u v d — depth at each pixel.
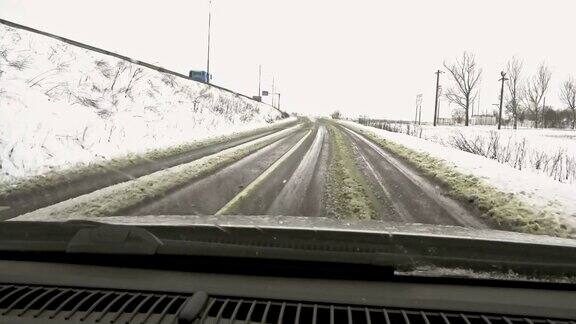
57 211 6.29
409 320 1.85
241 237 2.88
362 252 2.42
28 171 8.77
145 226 3.14
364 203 7.39
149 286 2.10
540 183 9.80
